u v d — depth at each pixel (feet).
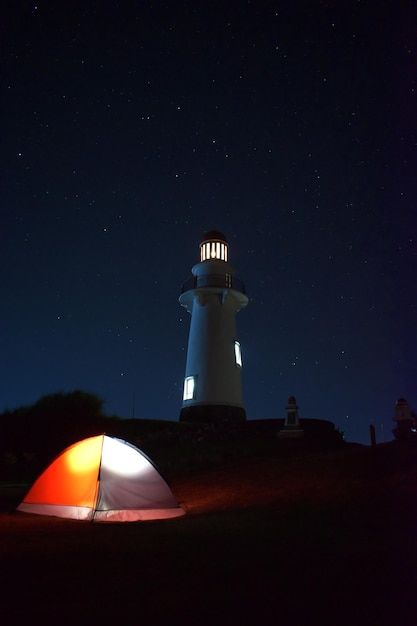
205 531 24.16
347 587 14.65
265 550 19.66
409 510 27.94
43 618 12.22
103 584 15.05
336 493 35.06
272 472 47.52
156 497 31.04
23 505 32.22
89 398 86.48
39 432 73.46
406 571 16.33
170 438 79.36
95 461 31.53
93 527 26.14
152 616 12.36
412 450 51.44
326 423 87.35
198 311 110.11
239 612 12.63
